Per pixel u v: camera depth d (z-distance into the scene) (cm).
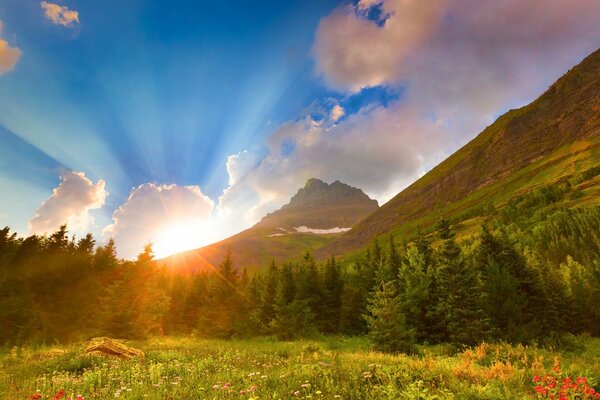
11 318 2986
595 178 13250
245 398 661
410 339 1984
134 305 3669
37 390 750
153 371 956
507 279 2373
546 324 2209
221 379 845
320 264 4922
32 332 3006
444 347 2077
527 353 1395
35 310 3203
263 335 3959
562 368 991
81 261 4250
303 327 3456
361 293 3838
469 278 2358
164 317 5184
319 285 4125
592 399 672
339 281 4231
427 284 2803
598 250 7575
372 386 698
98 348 1568
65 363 1263
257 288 5281
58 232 4497
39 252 4281
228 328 4047
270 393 691
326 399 634
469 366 1013
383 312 2036
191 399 693
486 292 2400
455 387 707
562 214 10038
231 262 4497
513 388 782
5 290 3309
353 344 2617
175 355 1451
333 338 3309
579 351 1714
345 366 923
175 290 5409
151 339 3428
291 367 984
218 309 4225
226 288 4328
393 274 3700
